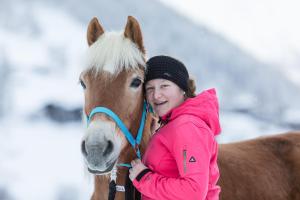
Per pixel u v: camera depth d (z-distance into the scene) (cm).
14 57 1698
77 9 2256
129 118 235
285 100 1856
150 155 236
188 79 240
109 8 2330
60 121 1280
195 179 211
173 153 225
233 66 2148
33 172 902
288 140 351
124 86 231
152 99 240
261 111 1584
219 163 306
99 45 238
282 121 1503
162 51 2003
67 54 1816
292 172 331
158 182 222
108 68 230
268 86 1992
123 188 248
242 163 319
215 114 232
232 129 1263
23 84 1498
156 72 234
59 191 809
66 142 1120
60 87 1512
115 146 223
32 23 2022
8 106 1323
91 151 214
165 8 2586
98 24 259
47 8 2197
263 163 327
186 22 2550
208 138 221
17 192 798
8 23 1989
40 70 1645
